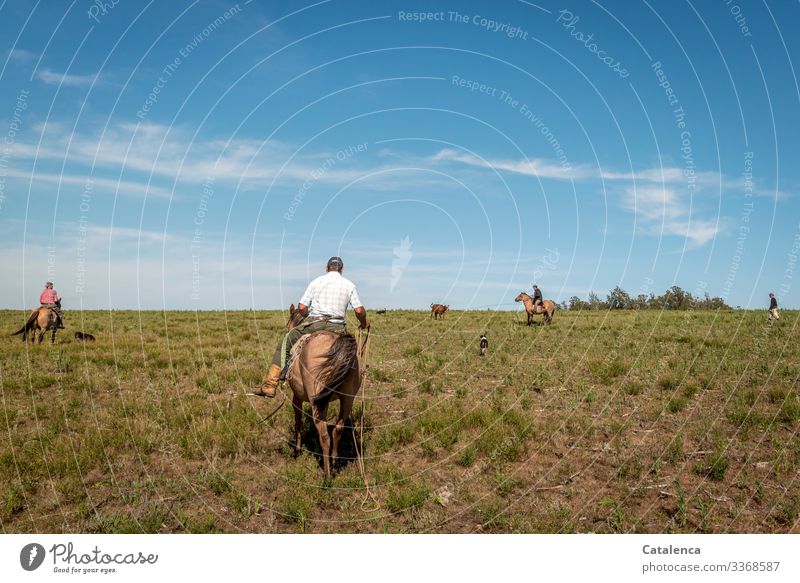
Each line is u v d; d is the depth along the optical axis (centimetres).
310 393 638
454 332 2216
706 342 1571
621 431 841
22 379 1160
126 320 2855
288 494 631
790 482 652
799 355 1342
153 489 652
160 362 1382
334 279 736
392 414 959
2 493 628
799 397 954
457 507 621
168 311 3988
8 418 886
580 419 895
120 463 720
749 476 671
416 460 747
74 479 658
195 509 612
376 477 680
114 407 949
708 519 581
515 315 3316
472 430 850
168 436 799
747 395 989
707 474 681
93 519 581
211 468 687
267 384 756
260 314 3522
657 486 657
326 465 650
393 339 1980
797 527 565
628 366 1255
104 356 1456
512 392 1094
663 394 1029
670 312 3084
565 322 2583
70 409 939
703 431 823
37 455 717
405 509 609
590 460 735
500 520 584
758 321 2216
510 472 703
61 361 1348
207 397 1032
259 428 841
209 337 1962
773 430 821
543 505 620
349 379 668
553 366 1330
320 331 682
